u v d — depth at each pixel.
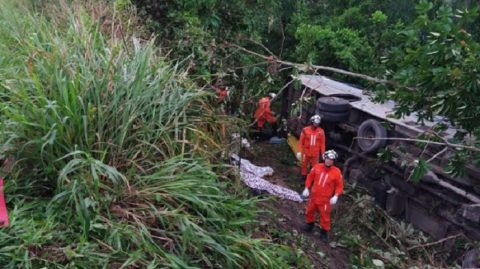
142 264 4.36
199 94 6.09
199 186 5.16
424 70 6.46
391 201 9.86
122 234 4.51
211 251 4.88
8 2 9.06
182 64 8.04
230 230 5.20
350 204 9.93
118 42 6.45
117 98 5.31
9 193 4.86
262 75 8.62
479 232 7.93
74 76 5.29
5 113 5.03
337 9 15.68
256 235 5.95
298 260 6.08
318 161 10.77
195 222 4.95
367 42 14.02
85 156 5.01
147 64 5.88
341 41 14.06
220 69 8.29
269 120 12.30
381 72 7.49
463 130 7.14
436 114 7.45
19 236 4.26
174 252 4.69
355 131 11.31
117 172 4.78
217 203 5.21
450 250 8.21
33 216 4.59
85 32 6.39
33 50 6.00
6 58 6.24
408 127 9.56
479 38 9.05
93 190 4.73
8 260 4.12
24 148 4.90
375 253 7.79
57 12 8.38
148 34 8.66
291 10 15.09
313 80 12.72
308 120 12.55
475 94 6.23
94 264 4.24
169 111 5.73
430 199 9.09
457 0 10.39
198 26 8.88
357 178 10.79
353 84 13.88
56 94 5.16
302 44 14.34
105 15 7.98
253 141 12.89
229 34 9.25
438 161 8.84
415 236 8.80
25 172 5.02
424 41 7.14
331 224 8.99
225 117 6.80
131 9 8.66
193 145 5.59
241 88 8.59
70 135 5.02
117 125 5.31
